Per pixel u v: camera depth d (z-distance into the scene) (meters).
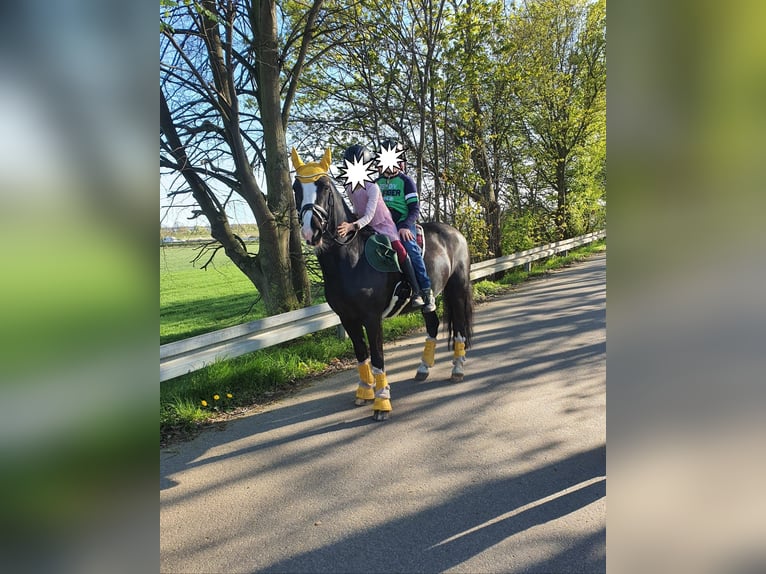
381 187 4.66
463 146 10.31
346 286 4.16
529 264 12.95
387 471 3.36
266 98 6.60
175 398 4.46
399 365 5.64
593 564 2.44
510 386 4.77
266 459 3.60
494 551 2.55
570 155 16.34
